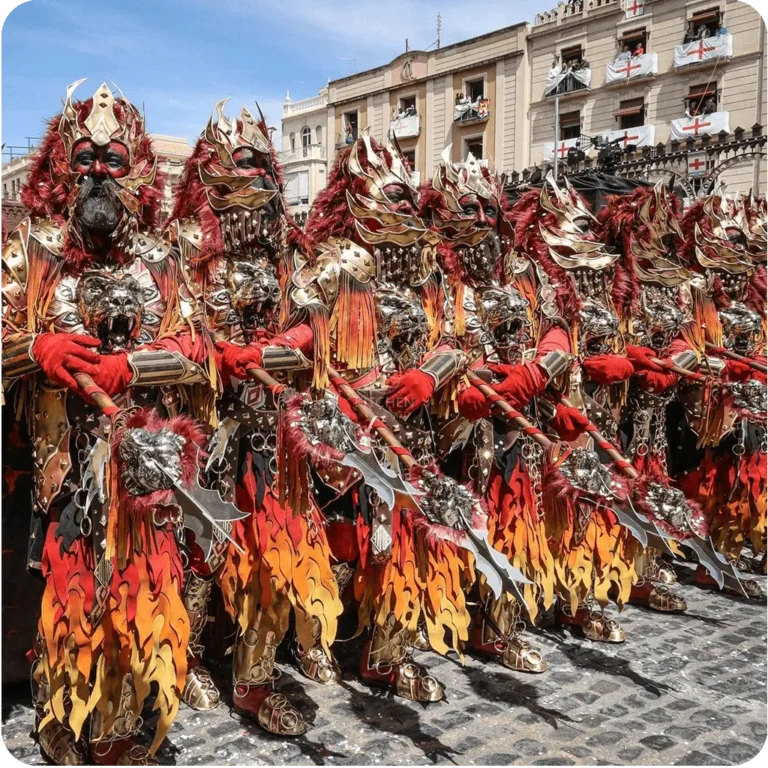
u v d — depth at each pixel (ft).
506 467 12.21
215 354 9.80
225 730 10.00
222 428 9.86
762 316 17.66
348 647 12.73
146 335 9.27
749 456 16.39
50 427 8.61
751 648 13.14
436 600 10.55
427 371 10.96
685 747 9.91
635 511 11.36
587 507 13.03
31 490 9.37
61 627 8.38
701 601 15.49
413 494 9.34
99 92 8.71
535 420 12.58
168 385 9.43
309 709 10.62
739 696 11.37
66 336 8.28
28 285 8.55
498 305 11.89
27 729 9.73
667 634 13.69
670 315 14.89
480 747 9.77
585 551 13.15
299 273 10.76
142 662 8.25
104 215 8.59
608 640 13.25
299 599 9.70
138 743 9.61
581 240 13.39
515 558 11.98
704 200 16.66
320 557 10.05
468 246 11.95
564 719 10.55
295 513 9.94
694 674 12.08
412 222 11.03
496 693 11.27
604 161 35.76
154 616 8.33
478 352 12.00
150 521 8.43
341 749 9.65
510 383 11.59
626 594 13.32
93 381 8.30
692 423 16.17
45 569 8.54
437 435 12.02
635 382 14.53
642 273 14.84
